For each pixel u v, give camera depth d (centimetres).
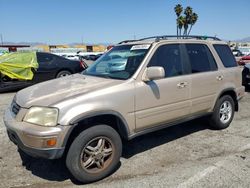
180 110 446
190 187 336
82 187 341
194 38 501
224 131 542
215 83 505
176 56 449
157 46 424
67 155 334
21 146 333
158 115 413
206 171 375
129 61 419
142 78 392
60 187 343
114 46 501
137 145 471
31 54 1003
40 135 311
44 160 415
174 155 430
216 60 519
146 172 376
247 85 942
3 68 936
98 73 441
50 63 1031
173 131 540
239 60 1961
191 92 460
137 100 382
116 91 362
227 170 377
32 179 362
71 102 327
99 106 341
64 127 315
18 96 383
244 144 474
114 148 362
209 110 511
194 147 461
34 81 996
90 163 348
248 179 353
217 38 561
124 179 358
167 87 419
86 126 346
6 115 374
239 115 660
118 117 364
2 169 388
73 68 1082
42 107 326
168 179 356
